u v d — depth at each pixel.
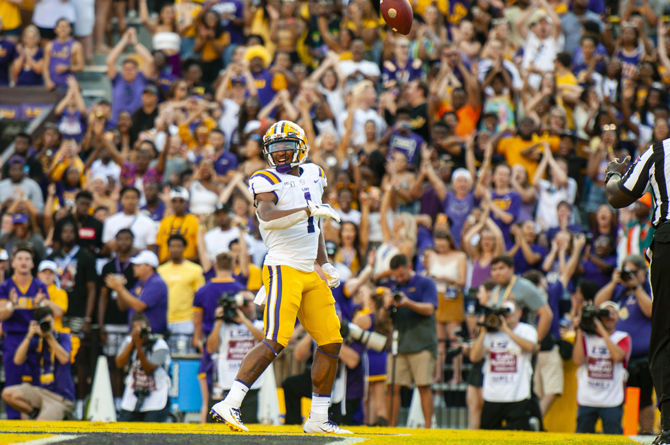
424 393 37.66
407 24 22.47
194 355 39.59
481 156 53.56
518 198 49.09
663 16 69.69
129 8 73.50
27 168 53.81
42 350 37.53
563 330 43.12
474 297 43.97
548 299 42.84
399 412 41.41
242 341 36.38
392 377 37.06
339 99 59.03
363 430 24.30
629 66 61.34
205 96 59.66
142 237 47.56
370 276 43.91
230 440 17.47
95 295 44.50
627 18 65.12
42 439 17.08
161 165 53.47
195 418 40.28
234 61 60.78
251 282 44.19
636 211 43.66
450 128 54.84
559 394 37.94
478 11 64.31
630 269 37.34
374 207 49.66
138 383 35.94
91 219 47.75
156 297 40.44
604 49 61.75
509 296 36.47
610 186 19.53
